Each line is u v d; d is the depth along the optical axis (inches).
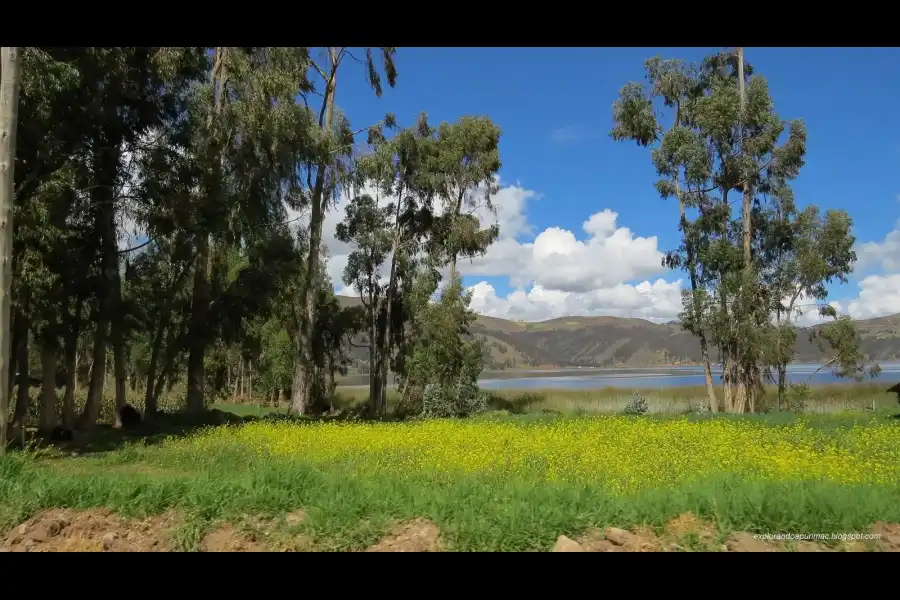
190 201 882.1
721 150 1332.4
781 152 1310.3
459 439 647.1
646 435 666.2
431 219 1641.2
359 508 272.2
